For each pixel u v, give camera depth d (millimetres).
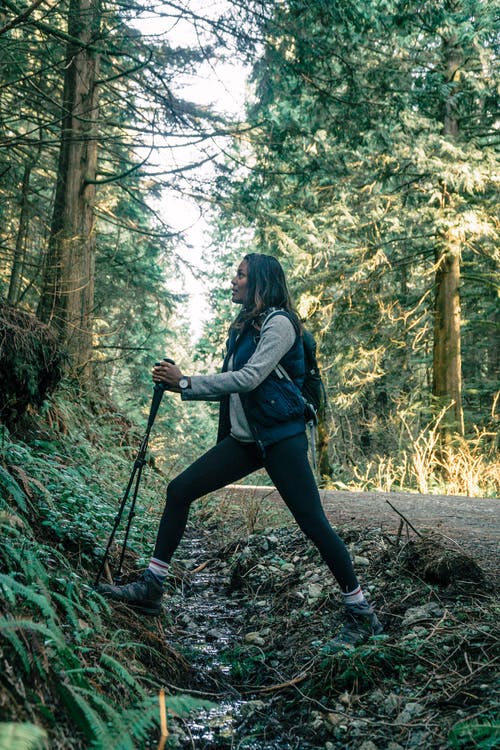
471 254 16938
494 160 14203
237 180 10086
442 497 7629
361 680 2869
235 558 5023
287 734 2652
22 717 1807
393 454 15812
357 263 15633
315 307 15836
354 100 10094
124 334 12008
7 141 7359
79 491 4453
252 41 8023
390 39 13156
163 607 3914
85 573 3498
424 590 3600
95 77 9344
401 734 2471
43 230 9320
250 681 3176
